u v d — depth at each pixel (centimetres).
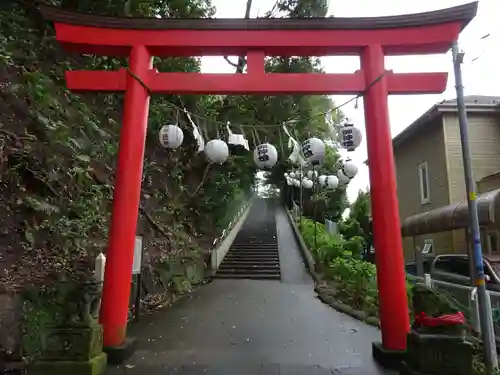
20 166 705
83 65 997
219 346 598
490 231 1228
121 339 534
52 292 492
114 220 555
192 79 601
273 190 3750
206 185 1568
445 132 1480
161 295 1014
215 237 1638
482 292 459
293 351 573
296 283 1263
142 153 590
